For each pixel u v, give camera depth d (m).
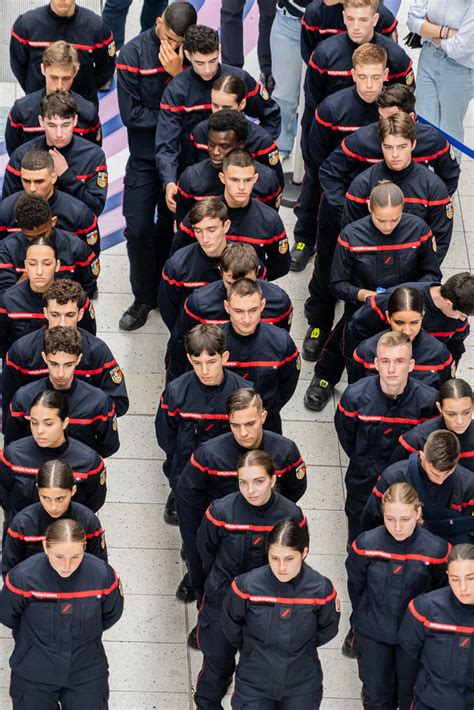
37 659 11.80
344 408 13.44
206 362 12.77
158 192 16.94
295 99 19.03
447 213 15.24
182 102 16.16
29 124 16.44
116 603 11.87
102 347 13.79
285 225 18.91
